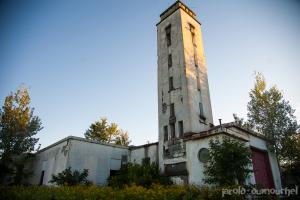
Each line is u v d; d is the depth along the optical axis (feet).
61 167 72.33
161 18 106.22
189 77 83.82
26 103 105.70
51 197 25.45
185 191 29.76
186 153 67.41
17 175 85.92
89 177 73.61
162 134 80.02
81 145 75.61
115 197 26.43
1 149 94.32
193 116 76.43
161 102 87.56
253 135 77.10
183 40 90.12
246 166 49.49
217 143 51.70
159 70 94.84
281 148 79.71
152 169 70.59
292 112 83.66
